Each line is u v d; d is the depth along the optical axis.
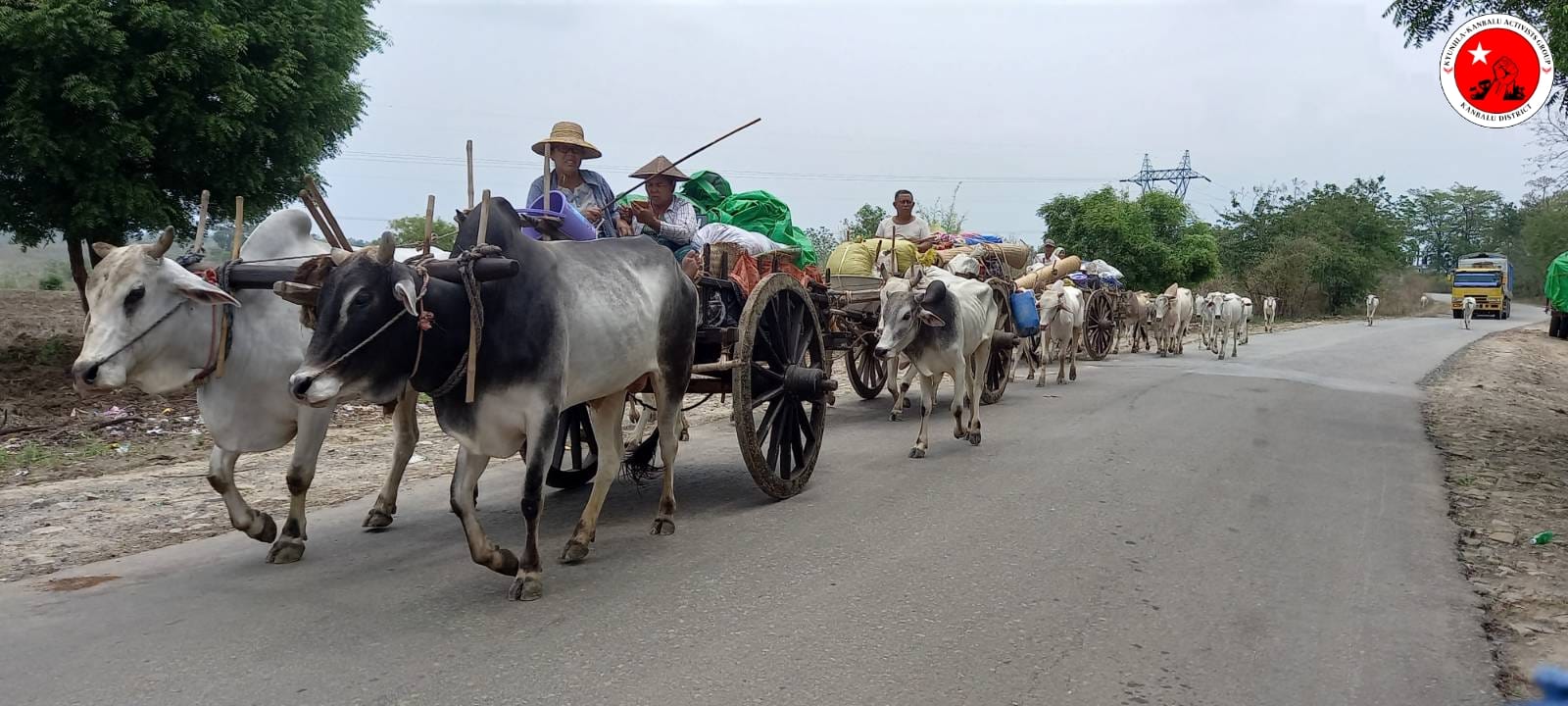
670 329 5.32
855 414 10.05
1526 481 7.11
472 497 4.35
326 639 3.83
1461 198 84.25
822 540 5.27
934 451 7.90
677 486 6.67
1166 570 4.82
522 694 3.36
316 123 12.06
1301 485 6.80
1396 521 5.89
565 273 4.61
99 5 9.32
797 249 7.95
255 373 4.60
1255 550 5.18
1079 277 16.75
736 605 4.25
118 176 10.28
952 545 5.18
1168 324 19.03
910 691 3.41
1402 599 4.45
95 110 9.74
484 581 4.56
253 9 10.77
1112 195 30.50
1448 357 19.59
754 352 6.24
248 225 12.40
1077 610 4.23
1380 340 24.58
